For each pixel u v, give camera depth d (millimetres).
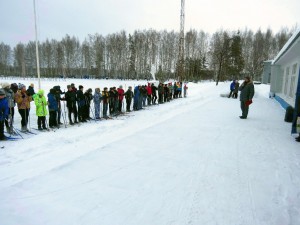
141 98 13383
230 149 5949
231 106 14094
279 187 4000
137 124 9086
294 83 13078
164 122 9180
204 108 13211
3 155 5477
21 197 3662
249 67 62250
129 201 3541
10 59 82812
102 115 11258
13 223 3049
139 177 4332
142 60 61094
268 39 70000
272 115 11008
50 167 4785
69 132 7609
